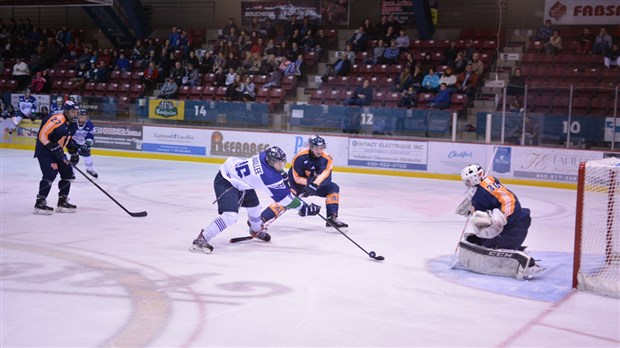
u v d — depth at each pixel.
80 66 21.88
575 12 20.06
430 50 20.50
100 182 13.23
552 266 7.02
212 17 24.39
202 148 18.14
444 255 7.46
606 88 14.59
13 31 24.19
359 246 7.16
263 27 22.39
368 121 16.62
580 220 6.11
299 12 22.70
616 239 6.39
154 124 18.67
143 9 23.66
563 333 4.87
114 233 8.16
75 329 4.64
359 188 13.71
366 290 5.88
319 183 8.28
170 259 6.84
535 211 11.27
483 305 5.52
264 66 20.25
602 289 5.93
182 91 20.16
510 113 15.30
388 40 20.44
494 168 15.41
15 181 12.91
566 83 18.50
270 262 6.85
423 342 4.58
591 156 14.43
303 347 4.41
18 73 22.17
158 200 11.07
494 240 6.61
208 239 7.21
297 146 17.05
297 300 5.50
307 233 8.59
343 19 22.33
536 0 20.83
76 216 9.30
